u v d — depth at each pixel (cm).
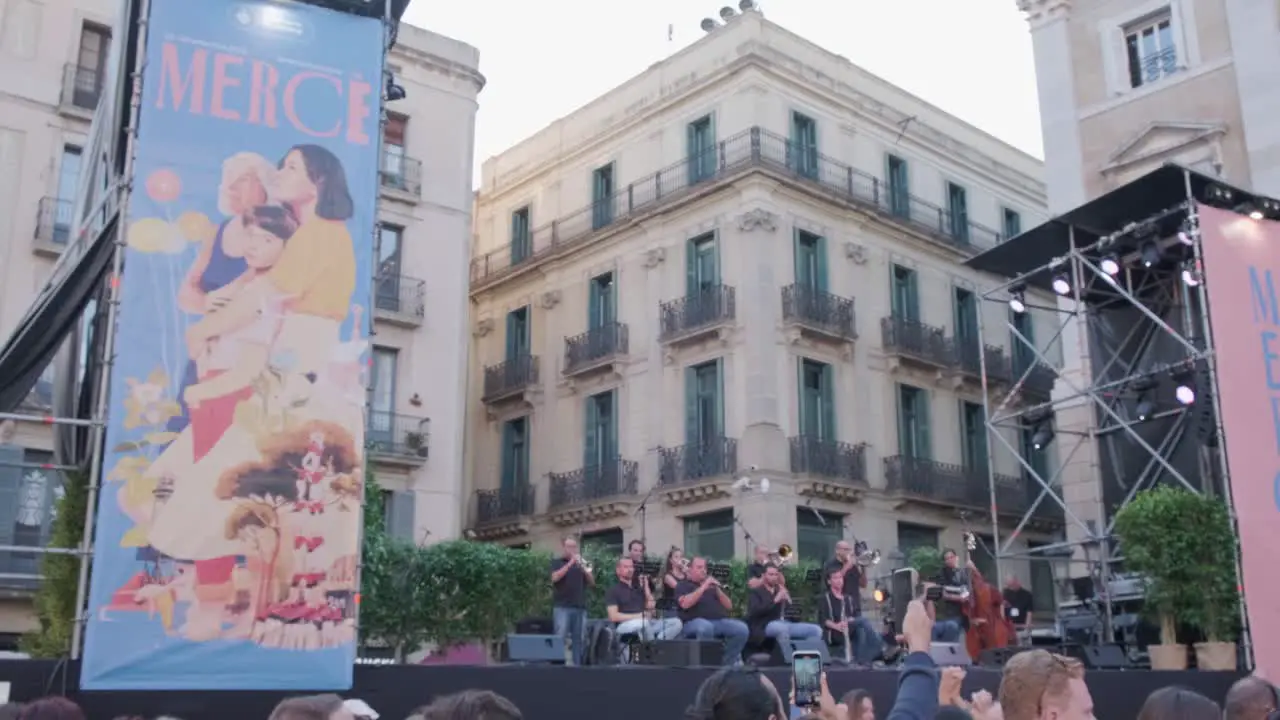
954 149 2842
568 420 2631
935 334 2612
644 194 2603
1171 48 1855
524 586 1303
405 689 760
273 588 736
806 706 573
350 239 809
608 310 2627
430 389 2336
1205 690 1073
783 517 2220
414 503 2262
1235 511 1159
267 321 773
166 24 790
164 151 772
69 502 958
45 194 1966
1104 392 1493
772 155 2402
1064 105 1939
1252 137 1709
